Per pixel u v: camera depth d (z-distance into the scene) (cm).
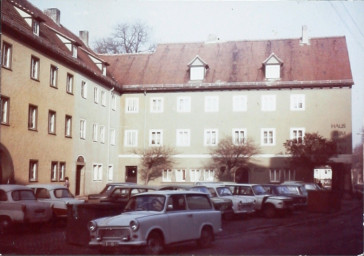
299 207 2625
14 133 2597
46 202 1772
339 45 4284
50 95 3020
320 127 3975
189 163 4181
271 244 1448
